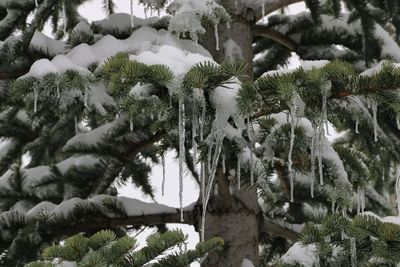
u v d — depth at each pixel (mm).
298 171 5727
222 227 6805
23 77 4930
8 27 7566
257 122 5008
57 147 8867
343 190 5520
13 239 7133
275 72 4352
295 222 7637
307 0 8094
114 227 7492
